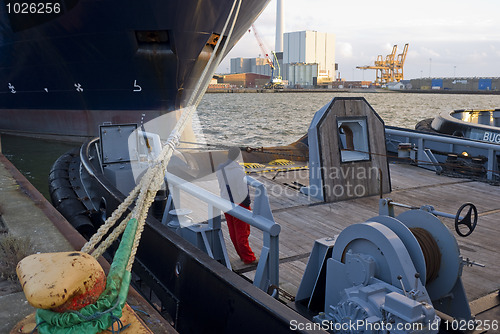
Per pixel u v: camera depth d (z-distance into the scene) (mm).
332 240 3715
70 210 6996
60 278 1590
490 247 4984
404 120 60438
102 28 18844
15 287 3391
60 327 1662
